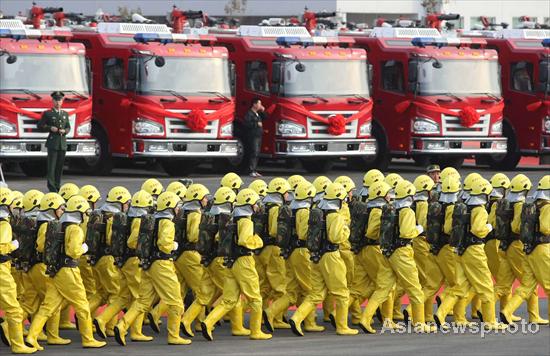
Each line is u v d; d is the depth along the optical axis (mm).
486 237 56219
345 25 122500
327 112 104312
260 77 105562
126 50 100812
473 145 107938
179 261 52500
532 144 111250
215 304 54125
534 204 53969
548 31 113750
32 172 103688
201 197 52500
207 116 101312
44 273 50406
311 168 111000
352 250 54812
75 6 179000
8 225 48938
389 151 109250
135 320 51875
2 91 95812
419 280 55688
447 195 54781
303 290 54031
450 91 107500
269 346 50406
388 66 108812
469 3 179000
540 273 54062
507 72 112250
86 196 52969
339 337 52594
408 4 179875
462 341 51219
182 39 101750
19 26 98000
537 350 49031
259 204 54156
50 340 51281
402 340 51562
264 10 179625
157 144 100250
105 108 102438
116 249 51750
